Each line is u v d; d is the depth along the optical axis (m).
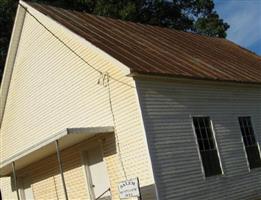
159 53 19.50
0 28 39.78
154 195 15.94
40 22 21.22
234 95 20.64
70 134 16.25
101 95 18.08
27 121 23.05
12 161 19.95
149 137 16.28
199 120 18.47
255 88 22.09
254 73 22.19
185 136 17.47
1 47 39.75
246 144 20.39
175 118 17.36
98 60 18.09
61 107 20.39
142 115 16.33
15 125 24.16
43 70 21.53
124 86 16.98
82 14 22.44
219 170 18.48
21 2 21.94
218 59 22.44
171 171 16.50
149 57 18.25
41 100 21.80
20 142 23.78
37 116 22.19
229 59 23.62
